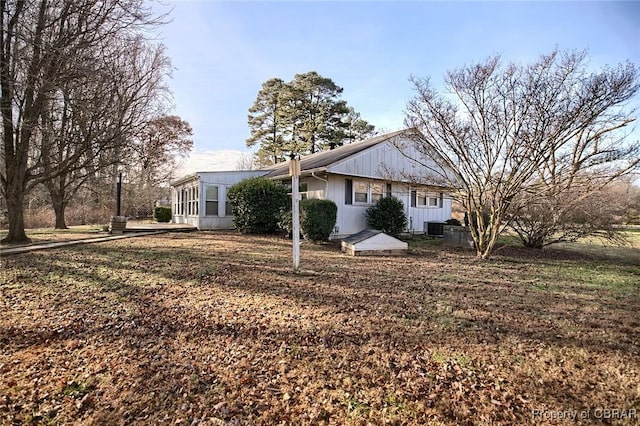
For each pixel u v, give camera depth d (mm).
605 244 9742
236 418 2117
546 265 7539
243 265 6602
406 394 2340
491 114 7641
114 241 10273
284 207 12359
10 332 3311
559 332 3400
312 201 10938
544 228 9852
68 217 20828
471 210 8922
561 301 4508
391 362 2766
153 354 2902
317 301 4324
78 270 5914
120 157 12000
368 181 13227
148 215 27719
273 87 30062
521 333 3365
